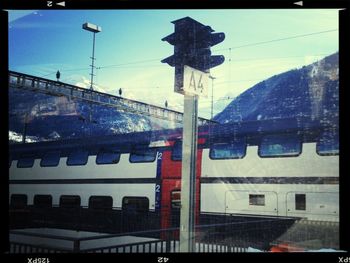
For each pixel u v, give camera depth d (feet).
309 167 24.62
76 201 31.45
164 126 27.91
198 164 27.07
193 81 26.07
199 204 26.84
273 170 25.40
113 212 30.17
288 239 24.71
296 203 24.77
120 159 30.17
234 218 26.05
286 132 25.25
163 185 28.50
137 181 29.53
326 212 24.12
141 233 28.63
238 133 26.14
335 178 24.17
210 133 26.81
